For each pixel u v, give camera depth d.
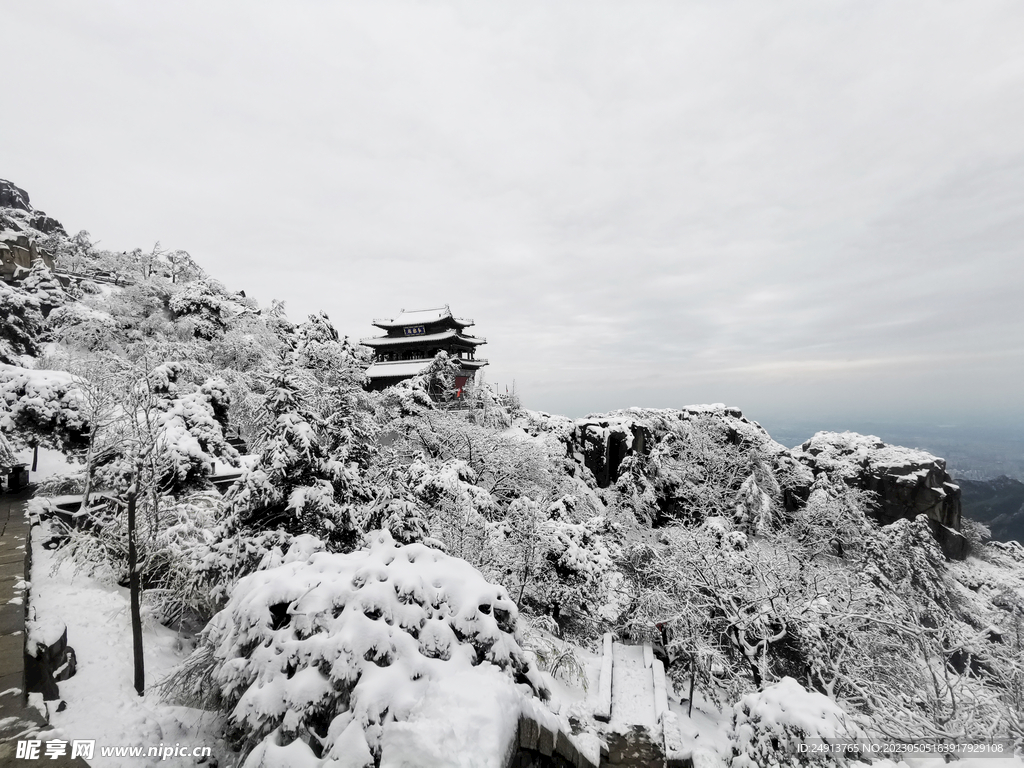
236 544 10.41
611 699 14.96
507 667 6.41
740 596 17.44
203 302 40.19
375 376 61.12
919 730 9.19
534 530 20.00
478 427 40.84
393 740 4.65
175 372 17.31
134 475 8.79
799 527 36.59
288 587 6.39
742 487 40.81
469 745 4.67
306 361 34.50
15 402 14.93
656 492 45.12
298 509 10.89
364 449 14.42
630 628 19.84
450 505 20.83
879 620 14.70
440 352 53.81
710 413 55.78
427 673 5.68
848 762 7.02
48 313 40.59
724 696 17.28
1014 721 9.67
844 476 47.94
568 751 7.08
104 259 54.06
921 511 44.72
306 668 5.62
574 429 51.50
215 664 6.62
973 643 13.62
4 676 6.61
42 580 10.85
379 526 13.00
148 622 10.70
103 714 7.23
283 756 4.85
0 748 5.44
